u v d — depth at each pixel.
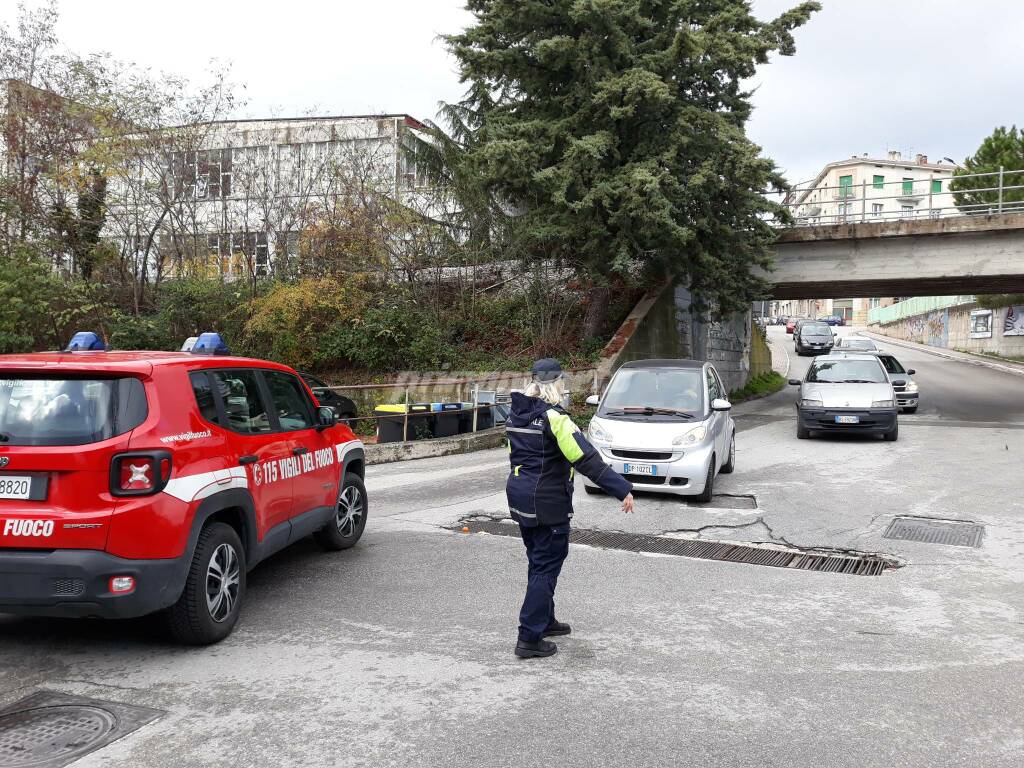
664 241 17.75
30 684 3.97
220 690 3.89
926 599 5.38
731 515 8.12
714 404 9.40
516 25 17.75
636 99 16.44
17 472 3.98
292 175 22.08
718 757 3.20
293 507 5.62
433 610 5.17
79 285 17.39
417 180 22.47
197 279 20.77
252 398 5.32
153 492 4.06
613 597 5.46
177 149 19.92
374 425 17.27
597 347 19.36
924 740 3.34
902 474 10.48
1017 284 23.73
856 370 15.23
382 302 20.39
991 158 39.91
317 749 3.28
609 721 3.53
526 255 19.84
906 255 22.06
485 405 15.19
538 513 4.29
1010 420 18.03
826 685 3.93
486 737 3.38
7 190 17.70
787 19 17.75
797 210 23.98
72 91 18.27
